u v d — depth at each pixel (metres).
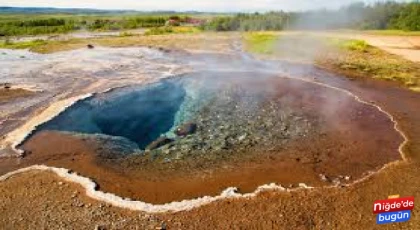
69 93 15.38
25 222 7.03
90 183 8.47
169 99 15.89
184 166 9.70
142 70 20.25
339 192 8.12
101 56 24.66
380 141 11.22
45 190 8.16
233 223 6.99
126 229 6.83
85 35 39.84
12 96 14.95
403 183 8.55
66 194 8.01
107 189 8.31
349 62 22.81
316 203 7.66
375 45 28.39
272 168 9.50
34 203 7.66
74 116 12.98
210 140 11.69
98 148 10.52
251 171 9.33
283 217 7.17
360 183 8.57
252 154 10.51
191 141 11.59
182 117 13.93
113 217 7.19
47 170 9.08
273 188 8.27
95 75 18.78
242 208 7.48
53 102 14.11
